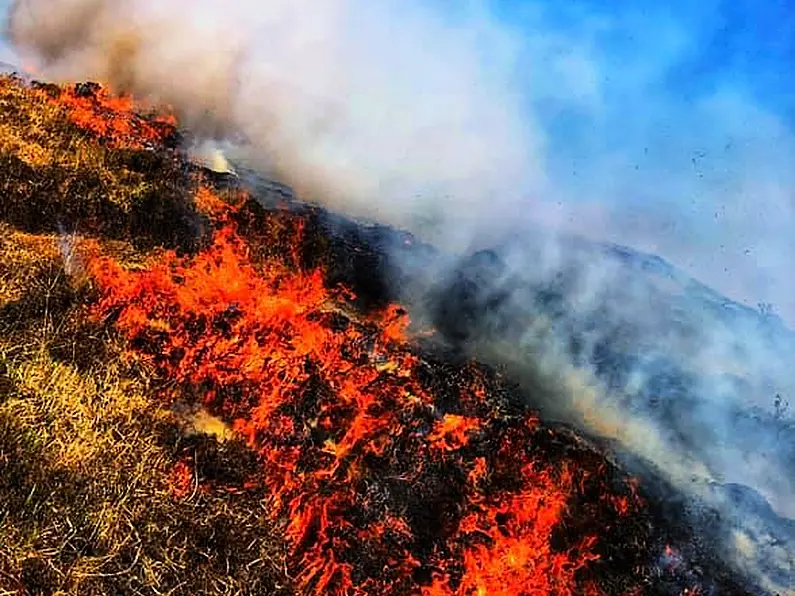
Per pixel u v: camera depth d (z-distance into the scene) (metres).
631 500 4.48
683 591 4.10
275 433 4.48
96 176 6.17
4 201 5.50
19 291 4.77
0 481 3.54
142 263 5.56
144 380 4.59
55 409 4.00
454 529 4.14
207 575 3.57
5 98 7.21
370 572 3.93
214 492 4.09
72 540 3.43
